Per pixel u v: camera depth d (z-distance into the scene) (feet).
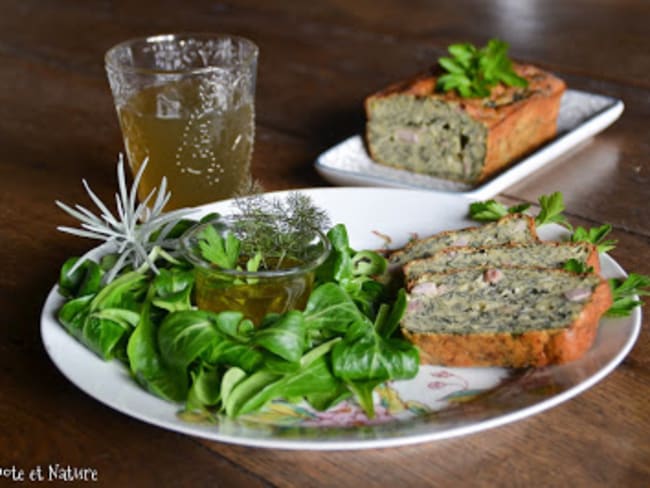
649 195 2.48
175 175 2.40
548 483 1.69
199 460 1.76
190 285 1.95
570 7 3.68
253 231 2.01
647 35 3.39
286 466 1.73
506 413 1.73
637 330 1.89
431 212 2.31
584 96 2.86
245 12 3.75
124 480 1.73
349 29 3.55
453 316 1.97
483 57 2.71
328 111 2.98
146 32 3.59
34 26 3.70
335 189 2.33
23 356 2.00
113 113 3.02
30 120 2.99
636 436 1.76
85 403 1.88
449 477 1.70
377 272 2.13
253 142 2.60
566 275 2.03
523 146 2.73
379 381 1.81
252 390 1.77
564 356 1.85
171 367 1.80
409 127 2.72
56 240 2.39
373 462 1.73
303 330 1.80
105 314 1.88
